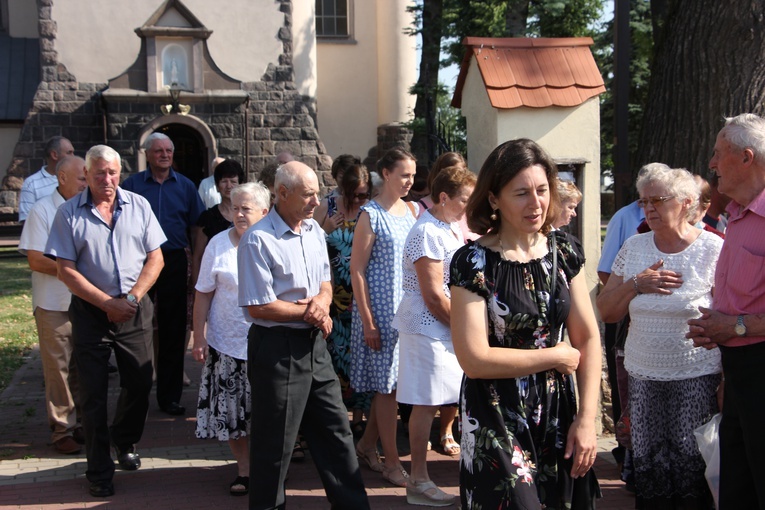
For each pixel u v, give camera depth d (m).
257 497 4.25
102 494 4.99
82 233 5.07
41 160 21.69
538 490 3.07
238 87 22.05
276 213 4.43
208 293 5.23
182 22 21.75
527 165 3.02
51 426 5.79
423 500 4.82
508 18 15.20
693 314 4.10
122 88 21.31
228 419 5.01
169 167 7.19
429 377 4.74
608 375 6.02
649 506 4.29
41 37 21.67
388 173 5.29
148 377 5.31
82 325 5.06
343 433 4.41
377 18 26.23
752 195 3.59
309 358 4.34
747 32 6.57
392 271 5.19
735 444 3.69
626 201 7.11
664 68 7.11
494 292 3.06
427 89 19.28
